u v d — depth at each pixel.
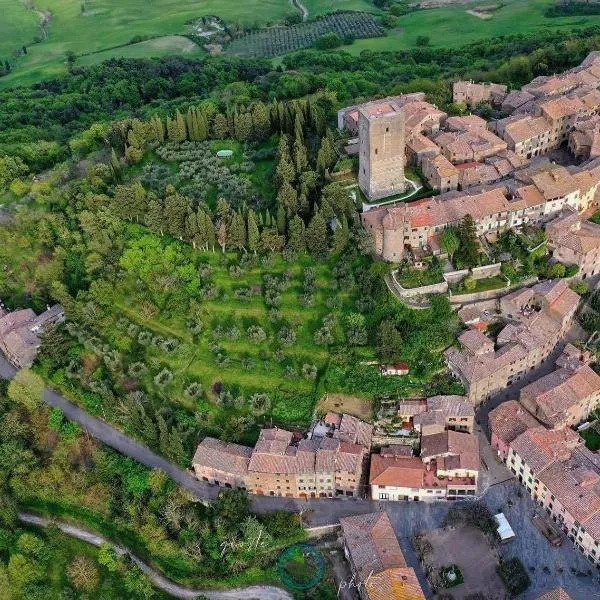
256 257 165.12
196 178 188.50
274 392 148.25
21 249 185.00
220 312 160.38
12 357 168.62
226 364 151.75
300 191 170.62
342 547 132.38
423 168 177.62
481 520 130.12
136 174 197.12
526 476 133.75
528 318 148.88
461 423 142.00
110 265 169.00
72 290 172.38
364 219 159.75
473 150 176.62
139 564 137.75
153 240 171.12
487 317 152.75
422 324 149.88
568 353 149.25
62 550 142.38
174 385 152.50
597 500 123.06
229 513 133.25
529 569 124.00
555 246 158.50
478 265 155.12
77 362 160.50
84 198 180.12
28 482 149.12
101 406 154.50
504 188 163.88
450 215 157.75
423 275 154.75
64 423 154.50
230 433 143.00
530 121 185.25
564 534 128.38
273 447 136.75
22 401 156.50
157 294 166.38
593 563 123.19
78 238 176.25
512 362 144.62
